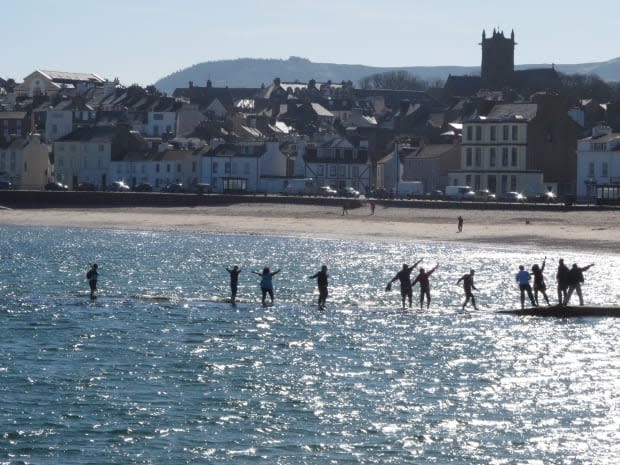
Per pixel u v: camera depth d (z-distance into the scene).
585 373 83.19
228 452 65.25
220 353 90.31
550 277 141.25
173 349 91.69
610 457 64.88
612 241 187.12
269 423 70.44
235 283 115.88
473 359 88.00
